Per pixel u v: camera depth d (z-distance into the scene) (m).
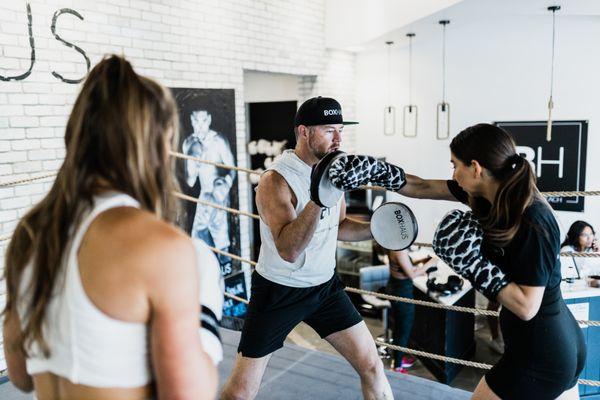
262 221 1.70
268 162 7.25
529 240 1.13
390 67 7.15
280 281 1.68
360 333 1.79
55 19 3.79
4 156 3.57
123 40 4.32
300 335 5.47
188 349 0.72
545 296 1.23
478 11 4.97
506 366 1.28
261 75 7.39
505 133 1.19
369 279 5.18
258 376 1.73
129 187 0.75
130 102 0.74
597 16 5.58
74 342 0.72
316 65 6.76
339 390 2.20
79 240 0.72
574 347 1.26
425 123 6.91
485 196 1.25
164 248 0.70
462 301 4.41
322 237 1.69
